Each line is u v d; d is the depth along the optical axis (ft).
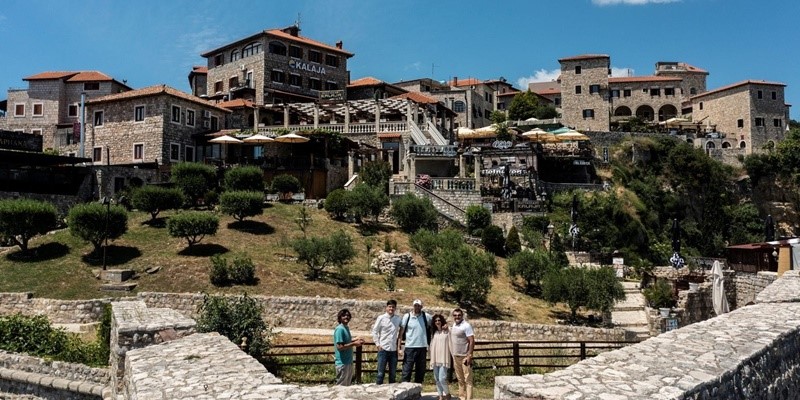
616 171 254.47
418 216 138.51
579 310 107.14
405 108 212.64
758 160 283.79
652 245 188.34
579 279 101.19
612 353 31.40
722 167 276.21
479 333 87.25
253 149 189.47
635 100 372.79
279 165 168.35
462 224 150.20
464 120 319.47
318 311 87.76
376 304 88.07
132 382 32.01
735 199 276.00
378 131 201.87
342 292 96.58
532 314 101.45
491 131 222.48
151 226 123.24
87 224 101.30
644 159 270.05
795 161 282.36
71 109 264.93
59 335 63.93
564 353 81.30
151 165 174.91
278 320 87.56
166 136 193.06
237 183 143.54
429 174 185.78
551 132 233.96
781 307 44.78
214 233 111.55
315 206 147.33
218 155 199.93
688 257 168.86
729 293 120.06
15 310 85.66
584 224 171.73
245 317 56.39
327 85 273.95
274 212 137.90
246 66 257.96
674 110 371.76
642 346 32.83
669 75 390.42
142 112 196.24
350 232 130.93
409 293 99.71
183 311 87.66
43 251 107.04
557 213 176.04
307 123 231.50
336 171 178.40
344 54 281.13
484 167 199.62
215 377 30.53
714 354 31.19
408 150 177.47
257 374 31.14
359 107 219.61
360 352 52.39
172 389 28.53
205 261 103.40
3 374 56.65
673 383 26.25
